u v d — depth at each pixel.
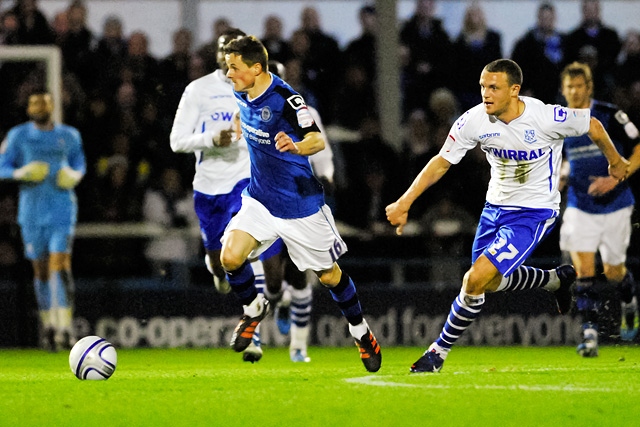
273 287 27.00
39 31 42.41
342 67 43.12
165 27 45.62
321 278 19.86
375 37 43.47
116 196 38.41
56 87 39.38
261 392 16.55
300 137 18.61
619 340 36.16
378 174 38.34
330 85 42.72
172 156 40.25
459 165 38.44
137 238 38.44
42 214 33.91
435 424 13.27
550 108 20.06
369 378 18.84
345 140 39.38
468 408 14.43
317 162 27.25
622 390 16.33
